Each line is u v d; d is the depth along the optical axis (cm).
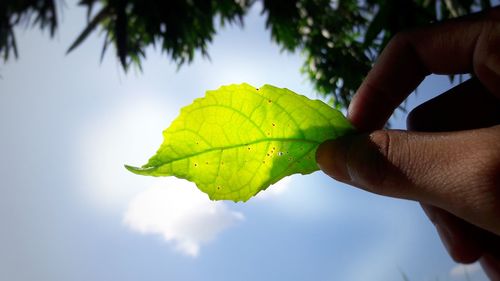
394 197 15
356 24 60
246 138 12
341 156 13
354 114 21
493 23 16
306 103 12
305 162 13
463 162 13
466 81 19
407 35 19
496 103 18
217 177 12
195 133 12
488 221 13
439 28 18
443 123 19
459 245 20
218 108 12
